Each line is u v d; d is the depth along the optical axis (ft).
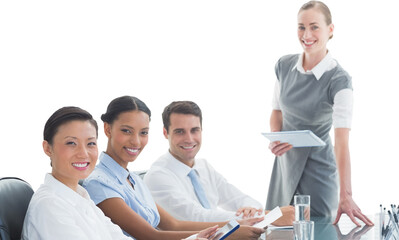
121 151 7.72
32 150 15.01
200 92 16.90
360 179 16.31
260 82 16.88
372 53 16.17
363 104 16.25
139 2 16.26
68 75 15.49
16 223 5.67
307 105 10.53
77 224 5.81
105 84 15.88
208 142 17.37
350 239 7.16
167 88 16.69
